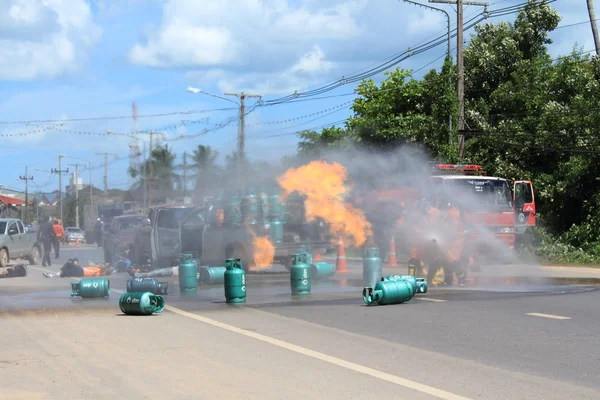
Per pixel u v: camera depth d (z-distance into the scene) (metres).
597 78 33.31
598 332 9.89
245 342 9.55
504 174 33.56
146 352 8.89
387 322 11.05
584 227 29.05
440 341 9.40
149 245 25.53
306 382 7.24
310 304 13.54
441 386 7.01
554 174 32.53
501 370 7.68
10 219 28.95
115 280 20.81
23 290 17.61
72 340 9.80
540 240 29.14
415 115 32.03
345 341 9.53
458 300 13.59
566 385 7.00
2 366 8.12
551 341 9.27
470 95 38.94
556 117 32.19
